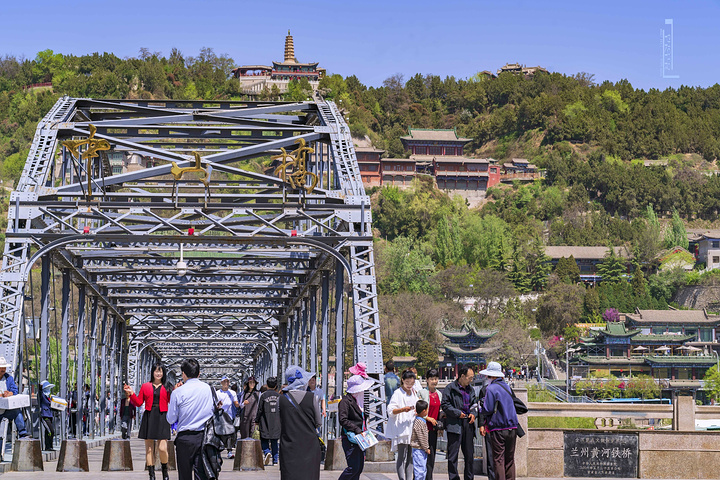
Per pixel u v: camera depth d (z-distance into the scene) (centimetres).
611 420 4344
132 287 3466
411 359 11350
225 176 10538
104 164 3181
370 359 2245
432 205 19862
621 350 12662
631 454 1727
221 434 1323
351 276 2366
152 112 3128
